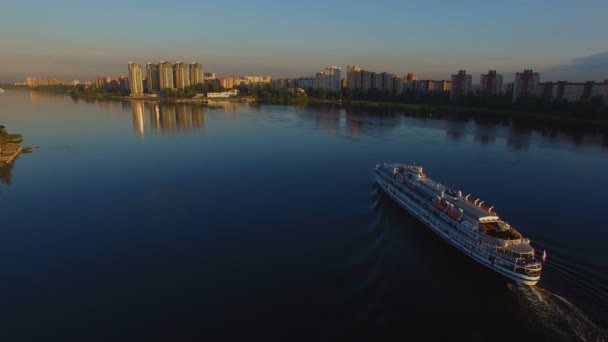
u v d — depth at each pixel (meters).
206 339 45.47
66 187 103.38
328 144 162.38
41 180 109.88
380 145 160.50
